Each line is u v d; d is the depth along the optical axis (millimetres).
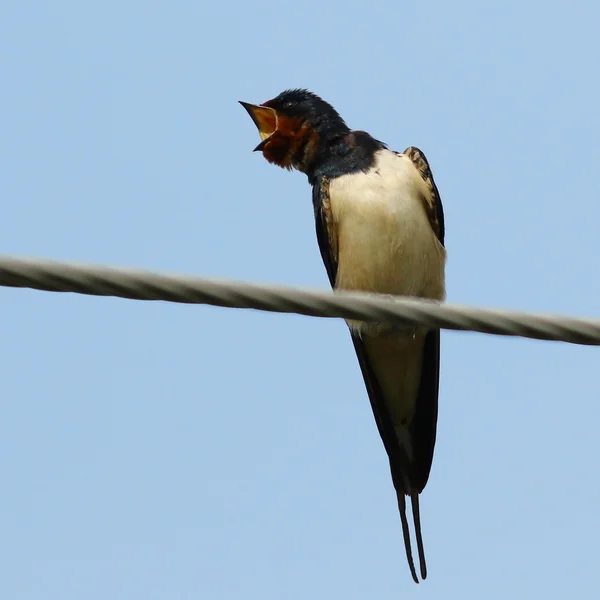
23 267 6332
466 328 7070
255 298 6777
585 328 7062
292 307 6871
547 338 7082
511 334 7078
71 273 6410
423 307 7004
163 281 6574
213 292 6691
